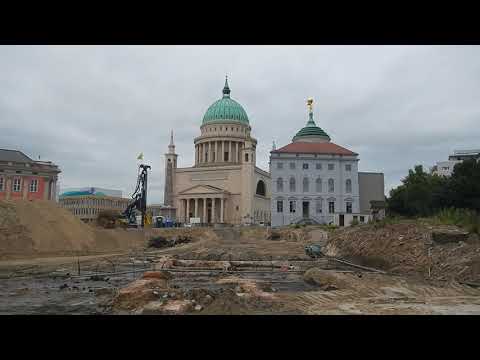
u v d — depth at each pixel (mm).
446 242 31594
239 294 20734
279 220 91250
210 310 17125
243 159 123750
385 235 39438
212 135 138875
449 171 125438
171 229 85312
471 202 52562
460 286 22875
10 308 19250
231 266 37312
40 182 91375
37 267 37969
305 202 92750
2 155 91500
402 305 18312
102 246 56875
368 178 99250
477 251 27344
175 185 131875
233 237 84562
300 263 41469
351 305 18266
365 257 39312
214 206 122188
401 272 30688
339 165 93812
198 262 39875
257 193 135625
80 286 27016
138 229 78438
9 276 32031
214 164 131875
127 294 19203
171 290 21000
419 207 61781
